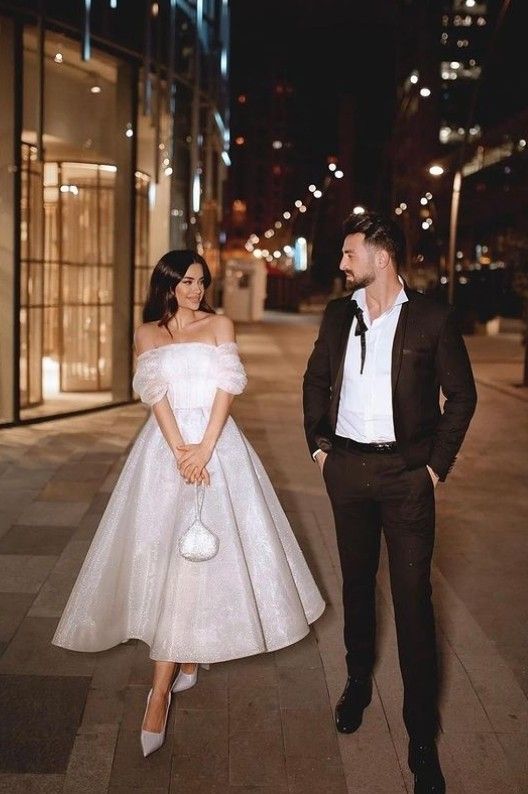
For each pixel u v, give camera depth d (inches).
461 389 124.3
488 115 1876.2
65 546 230.8
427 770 122.9
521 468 347.6
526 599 201.0
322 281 3299.7
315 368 135.0
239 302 1626.5
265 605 138.6
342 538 136.6
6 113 404.2
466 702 149.6
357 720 139.3
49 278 542.9
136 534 137.2
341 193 3978.8
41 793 120.2
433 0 2736.2
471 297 1333.7
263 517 140.3
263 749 132.9
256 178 5423.2
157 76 500.4
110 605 138.9
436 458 125.0
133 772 125.9
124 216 497.7
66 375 548.4
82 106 499.8
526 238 653.3
